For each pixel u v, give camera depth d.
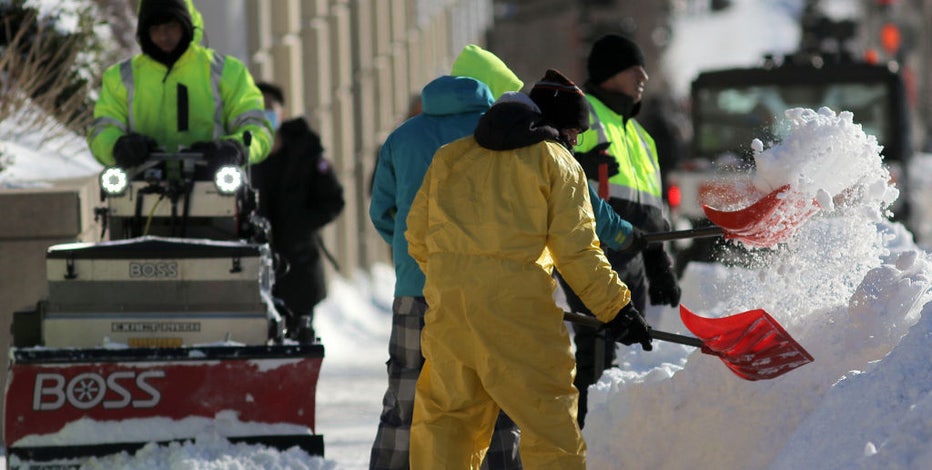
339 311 54.56
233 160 22.20
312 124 60.34
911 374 15.28
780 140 18.72
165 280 19.70
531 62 138.38
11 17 39.66
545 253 16.25
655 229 23.36
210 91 23.22
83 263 19.67
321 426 29.30
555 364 16.11
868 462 14.35
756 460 17.30
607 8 140.38
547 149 16.20
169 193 21.69
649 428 19.33
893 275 17.69
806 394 17.42
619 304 16.19
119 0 46.00
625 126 23.30
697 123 53.25
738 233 18.31
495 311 15.98
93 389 18.98
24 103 37.47
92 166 36.53
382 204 19.25
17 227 27.45
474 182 16.34
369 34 72.19
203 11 48.28
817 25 69.00
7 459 18.86
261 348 19.30
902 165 51.94
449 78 18.97
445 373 16.36
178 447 18.91
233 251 19.73
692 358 19.38
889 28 133.88
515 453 17.59
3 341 27.41
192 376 19.16
